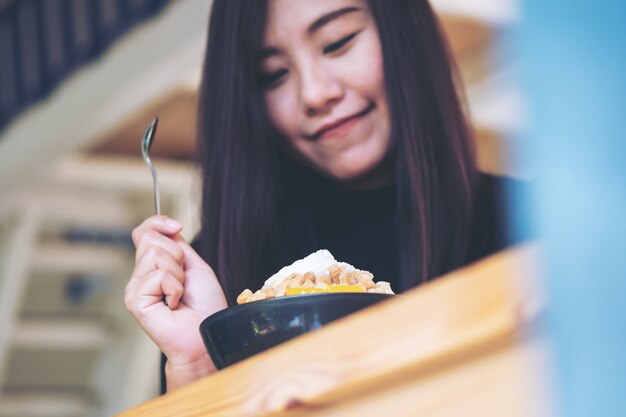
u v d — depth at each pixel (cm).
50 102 242
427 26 92
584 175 31
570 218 32
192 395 49
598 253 31
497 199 89
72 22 225
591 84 31
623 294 31
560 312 33
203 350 77
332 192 94
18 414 303
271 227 94
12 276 291
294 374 43
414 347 38
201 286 79
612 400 31
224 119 96
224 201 95
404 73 91
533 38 33
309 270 68
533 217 34
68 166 277
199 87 98
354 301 62
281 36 94
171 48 204
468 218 89
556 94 32
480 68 208
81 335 300
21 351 305
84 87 230
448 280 37
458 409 37
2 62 250
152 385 296
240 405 46
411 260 90
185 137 264
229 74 95
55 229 301
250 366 45
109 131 259
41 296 312
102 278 309
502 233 88
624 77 31
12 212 286
